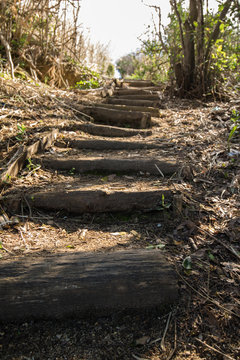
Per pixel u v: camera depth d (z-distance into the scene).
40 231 2.13
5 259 1.75
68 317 1.54
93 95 5.69
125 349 1.43
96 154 3.20
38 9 5.49
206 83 5.31
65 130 3.68
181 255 1.87
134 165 2.87
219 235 2.03
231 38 5.95
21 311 1.51
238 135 3.34
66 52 7.23
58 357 1.39
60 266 1.68
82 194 2.36
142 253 1.80
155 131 3.94
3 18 5.17
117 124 4.31
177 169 2.76
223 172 2.69
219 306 1.58
